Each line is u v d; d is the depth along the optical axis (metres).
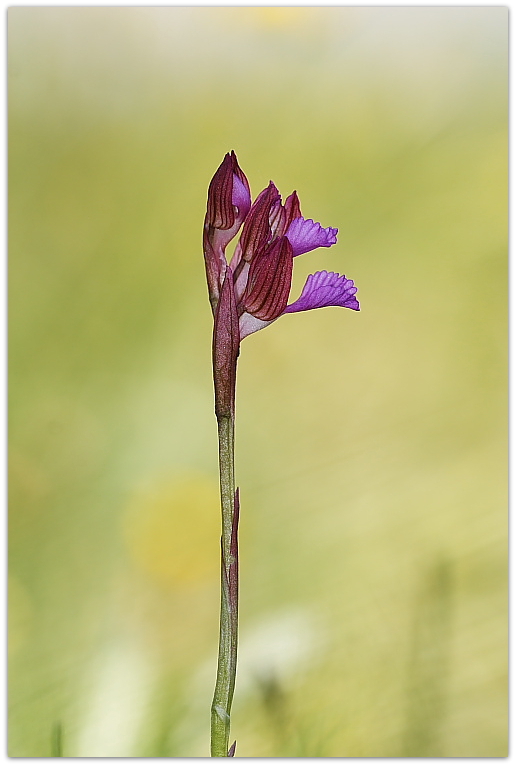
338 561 0.71
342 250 0.91
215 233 0.53
